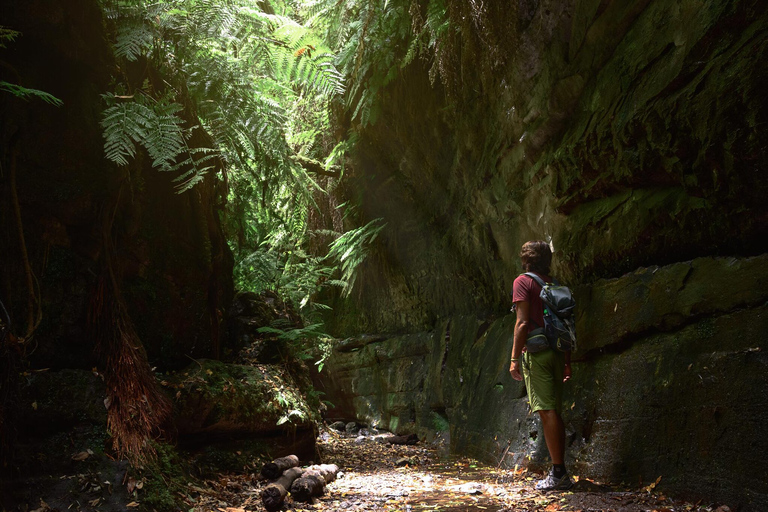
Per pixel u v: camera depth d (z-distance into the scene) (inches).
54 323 132.3
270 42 202.5
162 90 172.6
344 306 381.7
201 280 180.7
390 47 216.8
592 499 127.6
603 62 148.7
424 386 286.7
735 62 104.7
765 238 112.8
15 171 125.7
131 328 143.4
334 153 283.7
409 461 211.6
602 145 144.6
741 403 108.0
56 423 120.9
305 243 359.6
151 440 132.6
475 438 215.9
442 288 278.2
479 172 210.7
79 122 140.9
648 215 138.2
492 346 223.1
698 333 123.0
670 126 120.8
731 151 105.8
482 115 199.8
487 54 172.7
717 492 110.3
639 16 135.9
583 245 165.0
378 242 309.3
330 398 379.6
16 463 109.7
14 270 125.1
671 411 125.6
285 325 219.6
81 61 140.7
